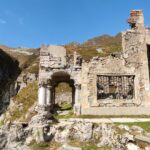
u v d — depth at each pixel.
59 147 27.89
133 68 37.47
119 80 37.22
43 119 31.59
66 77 40.62
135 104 35.88
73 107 38.66
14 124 32.59
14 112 59.81
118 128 27.58
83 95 36.12
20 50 143.75
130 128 27.33
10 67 113.94
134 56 38.06
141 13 40.28
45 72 37.69
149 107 35.75
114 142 26.12
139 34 39.09
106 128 28.11
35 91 65.25
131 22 40.41
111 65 37.34
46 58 37.97
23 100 63.41
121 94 36.91
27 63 112.62
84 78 36.72
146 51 38.31
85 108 35.53
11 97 78.38
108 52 81.25
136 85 36.78
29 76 82.50
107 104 35.72
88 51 83.75
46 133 29.97
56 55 38.12
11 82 97.00
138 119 32.56
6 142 31.78
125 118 33.53
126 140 25.34
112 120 31.77
